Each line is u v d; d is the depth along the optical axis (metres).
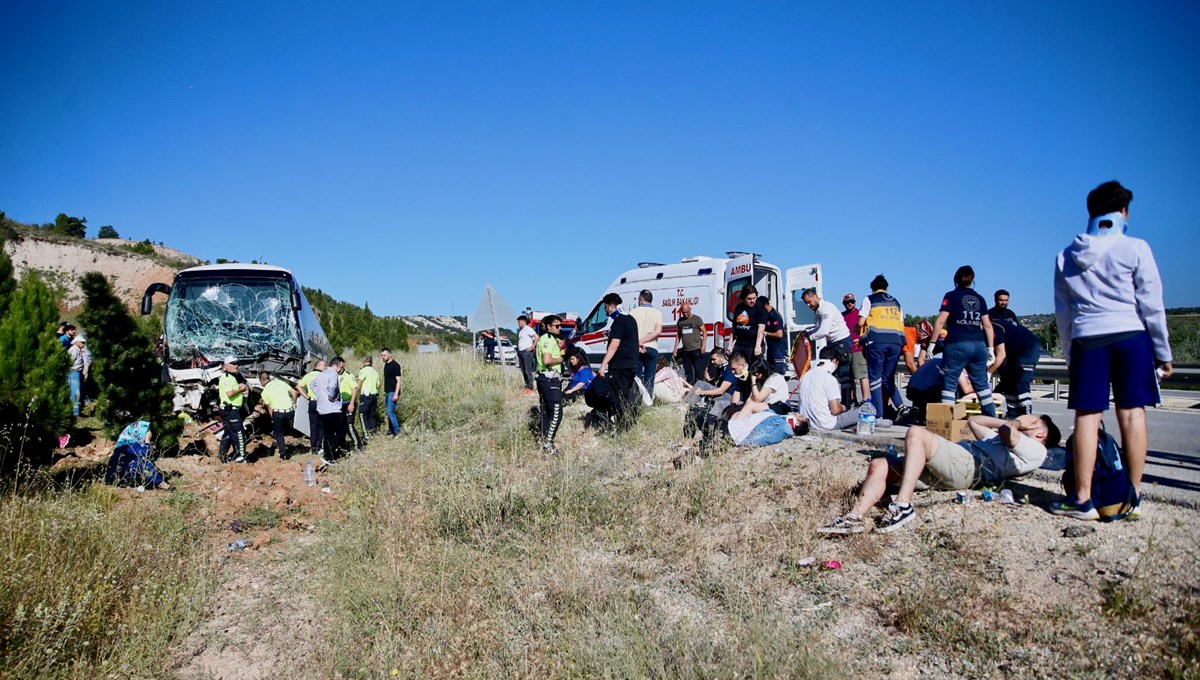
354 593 6.05
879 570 5.26
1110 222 4.89
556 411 10.46
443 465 9.93
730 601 5.20
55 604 5.36
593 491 7.88
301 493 9.60
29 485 8.00
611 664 4.60
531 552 6.57
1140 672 3.81
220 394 11.66
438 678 4.79
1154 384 4.93
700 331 14.02
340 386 12.52
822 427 9.04
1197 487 5.89
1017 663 4.08
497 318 19.05
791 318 16.16
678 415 11.10
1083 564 4.70
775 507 6.69
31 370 9.56
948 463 5.88
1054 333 22.23
